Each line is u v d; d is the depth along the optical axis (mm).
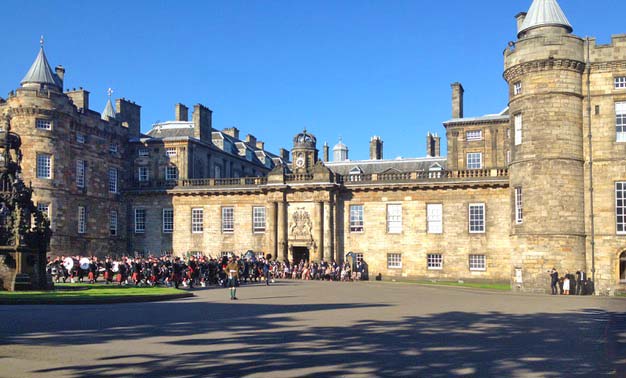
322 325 19578
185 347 15234
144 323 19969
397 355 14164
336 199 61344
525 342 16156
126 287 37969
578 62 44688
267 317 21891
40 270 33906
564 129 44219
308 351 14672
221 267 43094
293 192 61562
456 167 70062
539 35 44562
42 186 55312
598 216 44438
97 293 30734
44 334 17359
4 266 32812
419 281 57344
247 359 13664
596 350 14930
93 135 62531
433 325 19734
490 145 68812
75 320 20594
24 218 33562
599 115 44781
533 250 44031
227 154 78250
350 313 23500
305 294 34656
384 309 25297
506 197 56250
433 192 58656
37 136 55594
